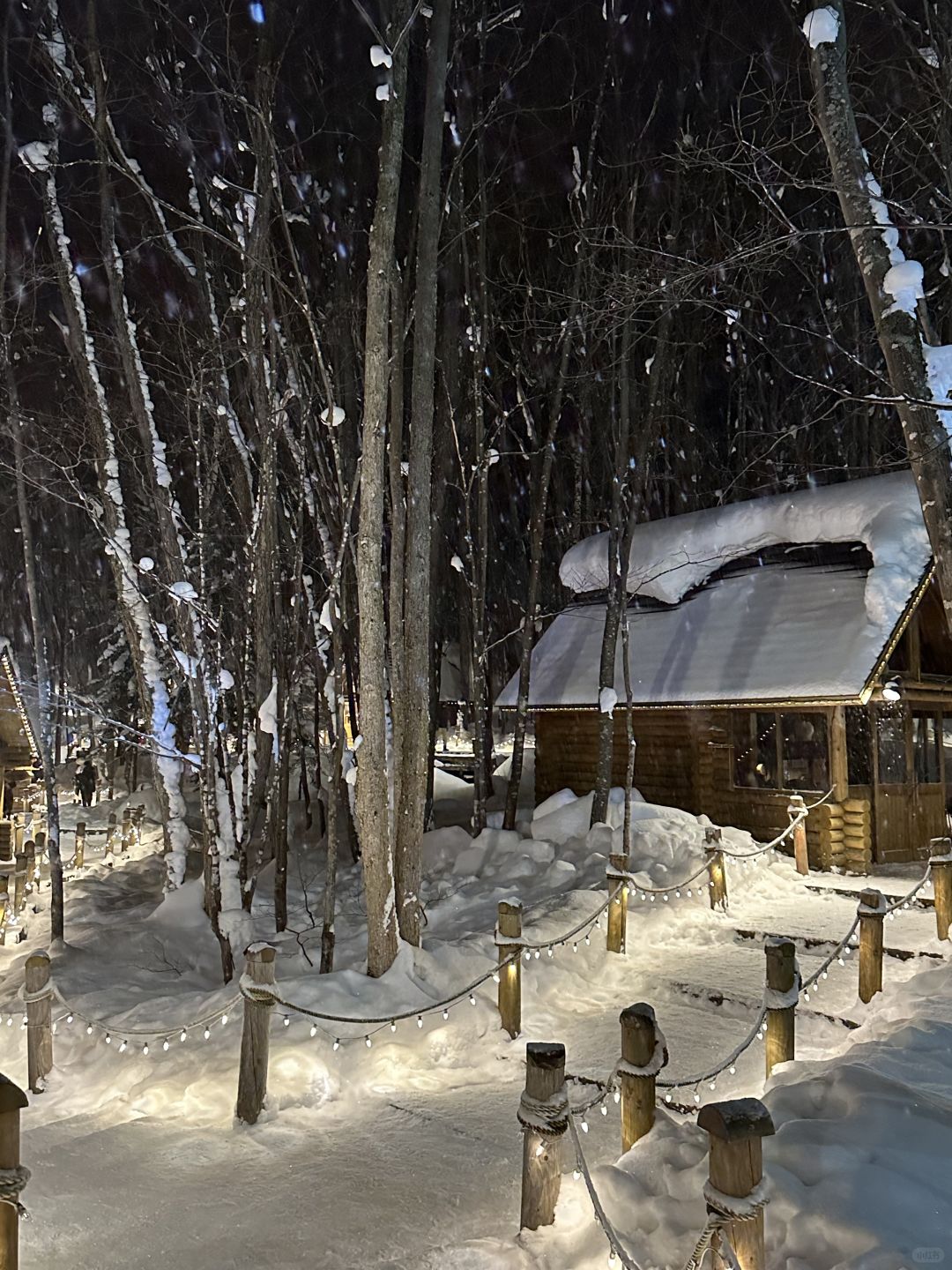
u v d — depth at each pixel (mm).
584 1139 5699
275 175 10938
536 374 20766
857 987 8461
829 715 14414
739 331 23031
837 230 8617
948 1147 4105
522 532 28172
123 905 14383
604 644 14906
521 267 18406
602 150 16281
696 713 16344
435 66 9844
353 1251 4391
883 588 14062
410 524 9586
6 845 17891
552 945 8195
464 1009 7863
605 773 14258
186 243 13406
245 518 12156
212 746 10484
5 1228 3533
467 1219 4699
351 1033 7262
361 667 8578
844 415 22750
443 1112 6277
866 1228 3377
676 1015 8148
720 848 11641
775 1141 4074
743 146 9977
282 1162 5449
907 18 10430
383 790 8531
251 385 12203
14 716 18641
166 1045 7238
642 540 18750
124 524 11797
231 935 9336
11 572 28312
